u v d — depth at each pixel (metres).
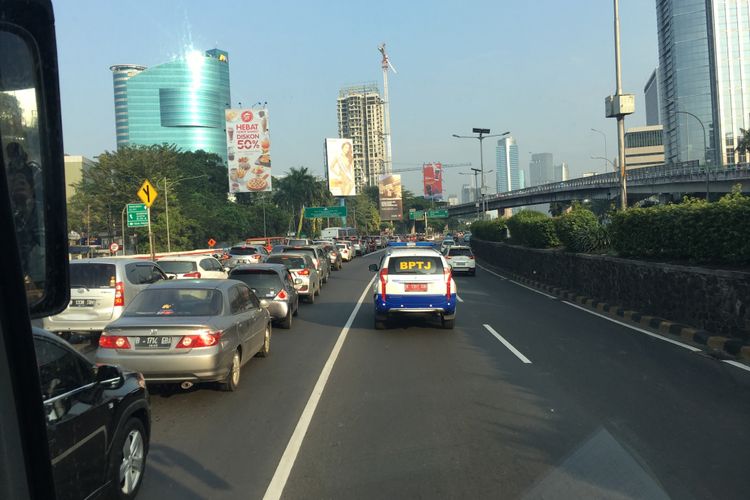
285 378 8.94
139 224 37.38
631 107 19.88
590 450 5.53
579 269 20.36
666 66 118.31
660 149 143.00
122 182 54.72
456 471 5.11
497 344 11.39
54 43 2.03
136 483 4.79
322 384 8.48
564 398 7.40
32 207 2.03
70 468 3.82
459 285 25.86
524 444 5.74
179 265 18.52
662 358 9.80
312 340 12.37
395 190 99.62
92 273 11.73
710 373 8.65
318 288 21.75
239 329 8.52
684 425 6.23
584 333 12.61
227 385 8.07
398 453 5.59
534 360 9.81
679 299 12.96
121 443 4.55
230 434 6.30
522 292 22.56
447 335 12.60
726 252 11.47
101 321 11.55
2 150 1.96
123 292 11.80
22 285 2.04
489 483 4.84
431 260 13.23
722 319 11.18
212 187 88.75
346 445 5.86
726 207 11.39
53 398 3.79
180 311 8.21
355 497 4.64
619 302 16.64
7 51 1.93
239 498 4.68
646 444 5.66
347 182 79.69
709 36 108.38
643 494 4.57
